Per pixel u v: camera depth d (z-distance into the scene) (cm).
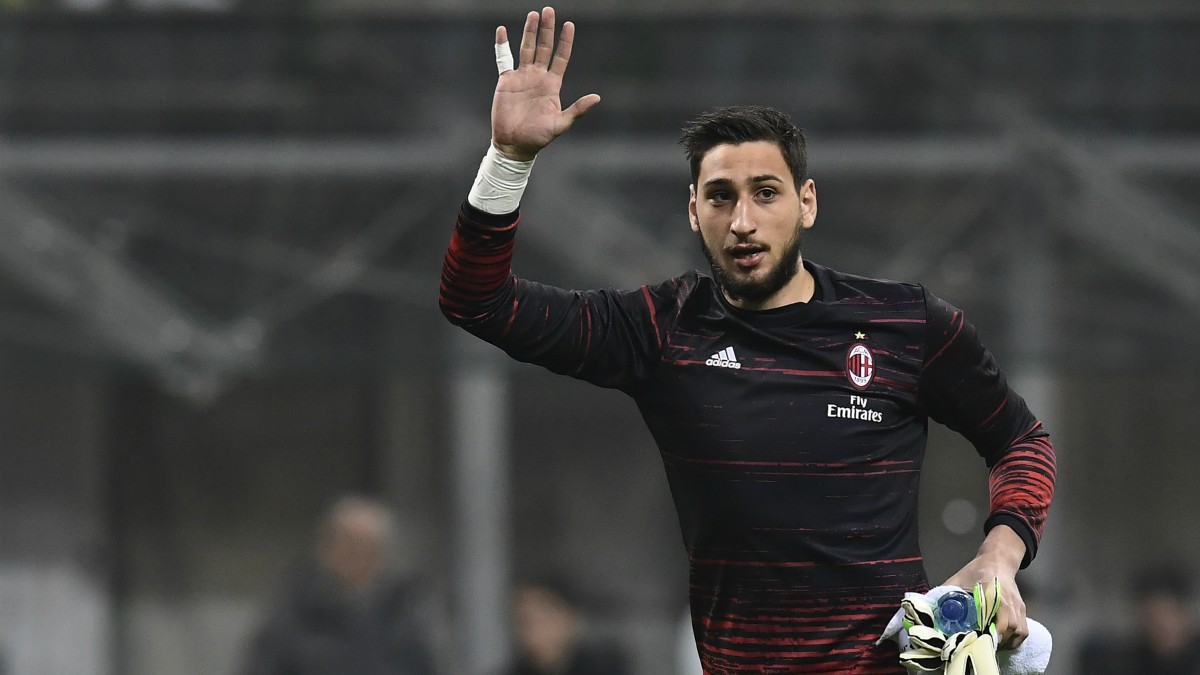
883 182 2694
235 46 2706
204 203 2731
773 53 2697
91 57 2703
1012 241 2702
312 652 2572
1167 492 3400
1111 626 3300
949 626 1034
